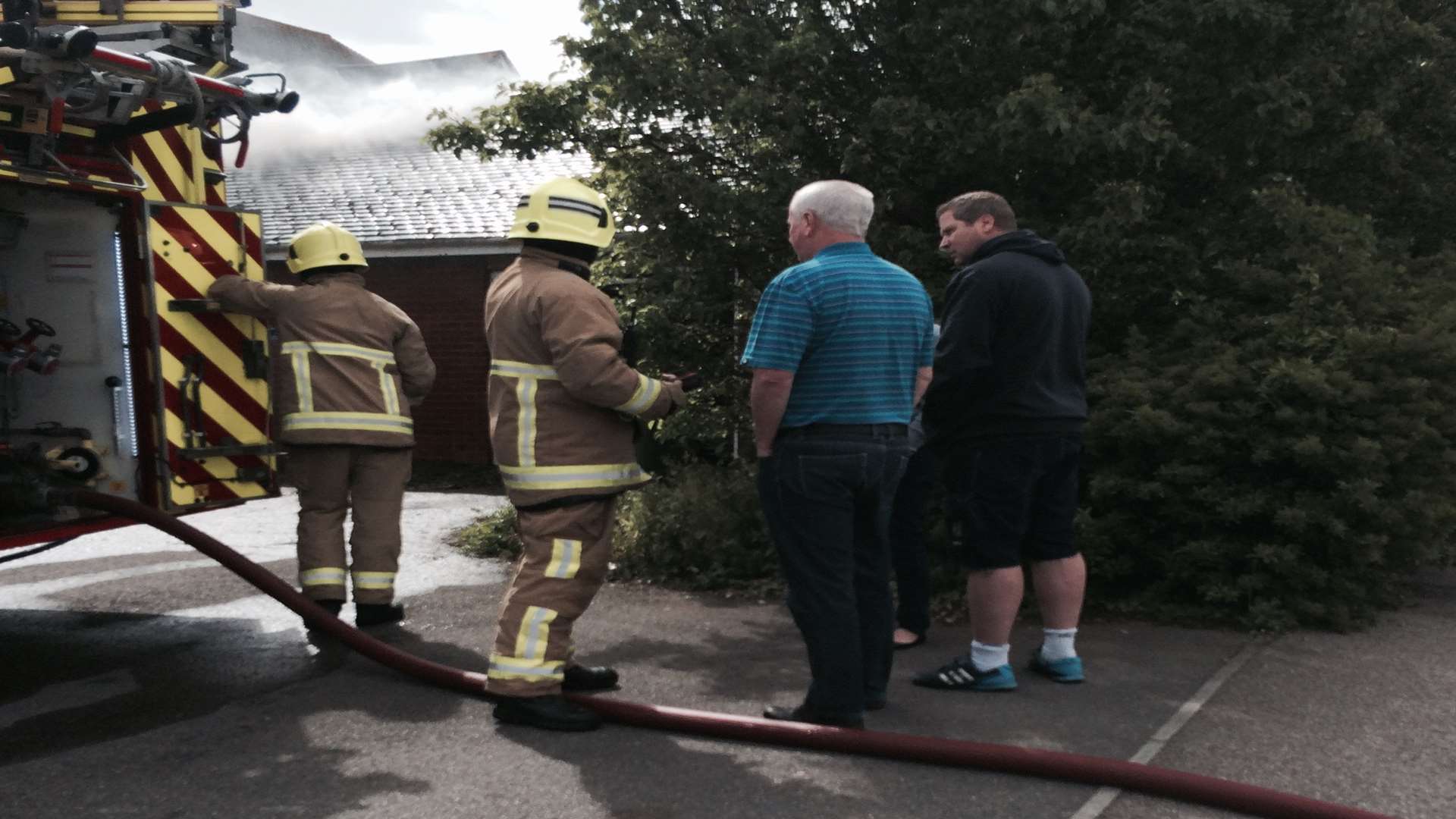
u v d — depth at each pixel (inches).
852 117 261.0
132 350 188.7
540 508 149.6
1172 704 156.1
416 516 346.9
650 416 148.7
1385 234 280.4
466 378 502.9
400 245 482.0
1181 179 251.0
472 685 163.0
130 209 185.8
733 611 218.5
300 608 183.8
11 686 173.3
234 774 134.0
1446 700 157.2
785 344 134.9
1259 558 200.1
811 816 120.6
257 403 199.2
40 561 273.6
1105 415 212.8
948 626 204.5
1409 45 246.2
